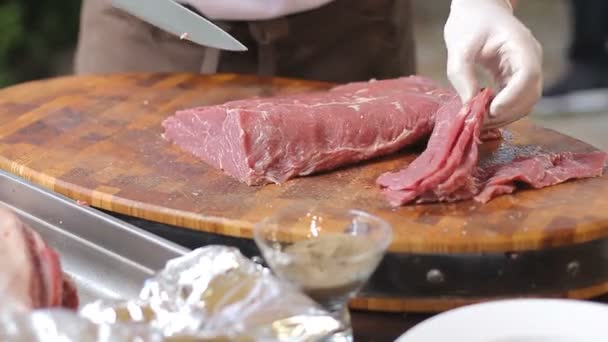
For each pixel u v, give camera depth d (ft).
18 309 3.77
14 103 5.46
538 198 4.62
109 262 4.49
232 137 4.81
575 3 11.37
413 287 4.36
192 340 3.66
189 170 4.90
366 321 4.36
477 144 4.64
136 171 4.88
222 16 5.72
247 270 3.92
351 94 5.22
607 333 3.89
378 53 6.08
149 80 5.77
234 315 3.77
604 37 11.25
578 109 11.17
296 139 4.82
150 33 5.94
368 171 4.89
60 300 3.93
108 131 5.21
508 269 4.35
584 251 4.39
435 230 4.39
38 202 4.69
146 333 3.61
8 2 11.42
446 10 14.24
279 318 3.76
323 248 4.00
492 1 5.01
